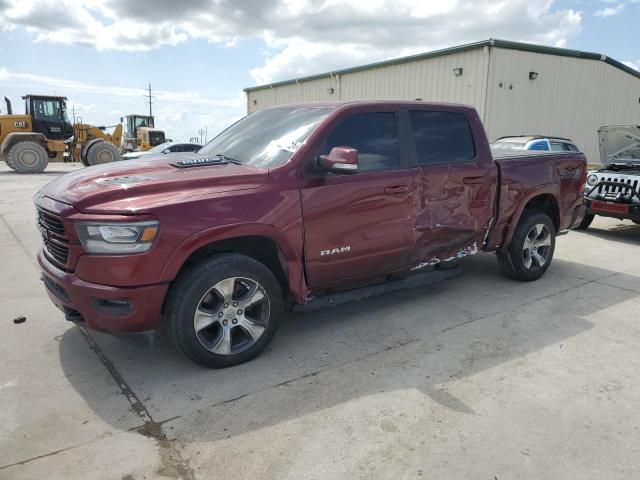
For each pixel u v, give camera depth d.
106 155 22.98
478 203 4.88
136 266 3.11
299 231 3.69
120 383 3.38
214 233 3.29
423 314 4.68
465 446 2.73
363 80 20.64
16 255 6.68
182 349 3.40
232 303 3.52
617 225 9.75
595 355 3.85
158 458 2.62
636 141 8.76
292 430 2.86
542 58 16.73
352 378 3.47
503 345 4.02
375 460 2.61
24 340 4.02
